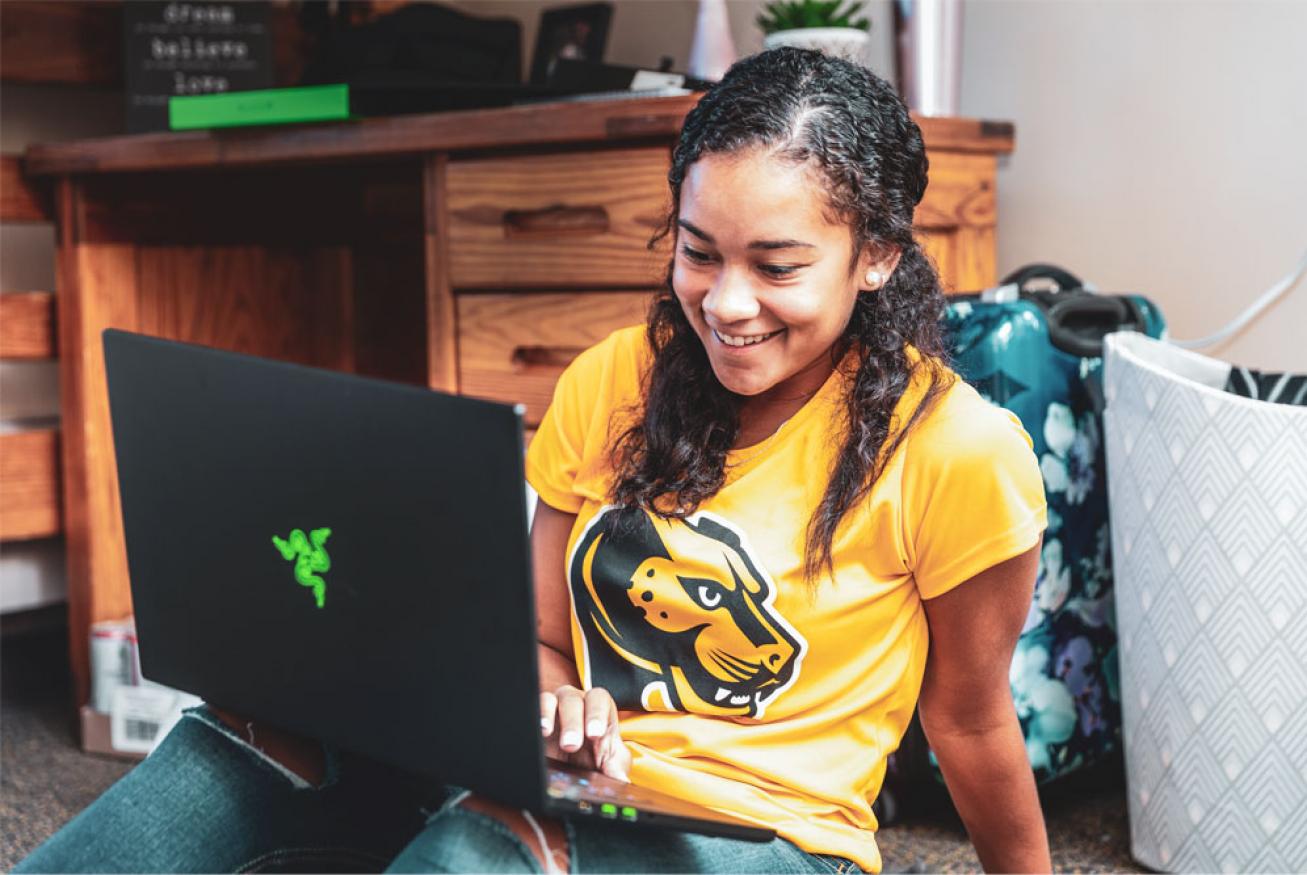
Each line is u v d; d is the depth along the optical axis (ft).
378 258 9.18
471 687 2.70
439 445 2.63
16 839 6.18
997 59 7.48
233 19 8.04
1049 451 5.89
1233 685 5.06
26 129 9.17
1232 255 6.65
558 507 3.81
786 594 3.29
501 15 9.43
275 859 3.46
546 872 2.86
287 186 8.74
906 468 3.28
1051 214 7.34
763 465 3.41
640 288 5.90
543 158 6.13
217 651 3.21
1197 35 6.68
